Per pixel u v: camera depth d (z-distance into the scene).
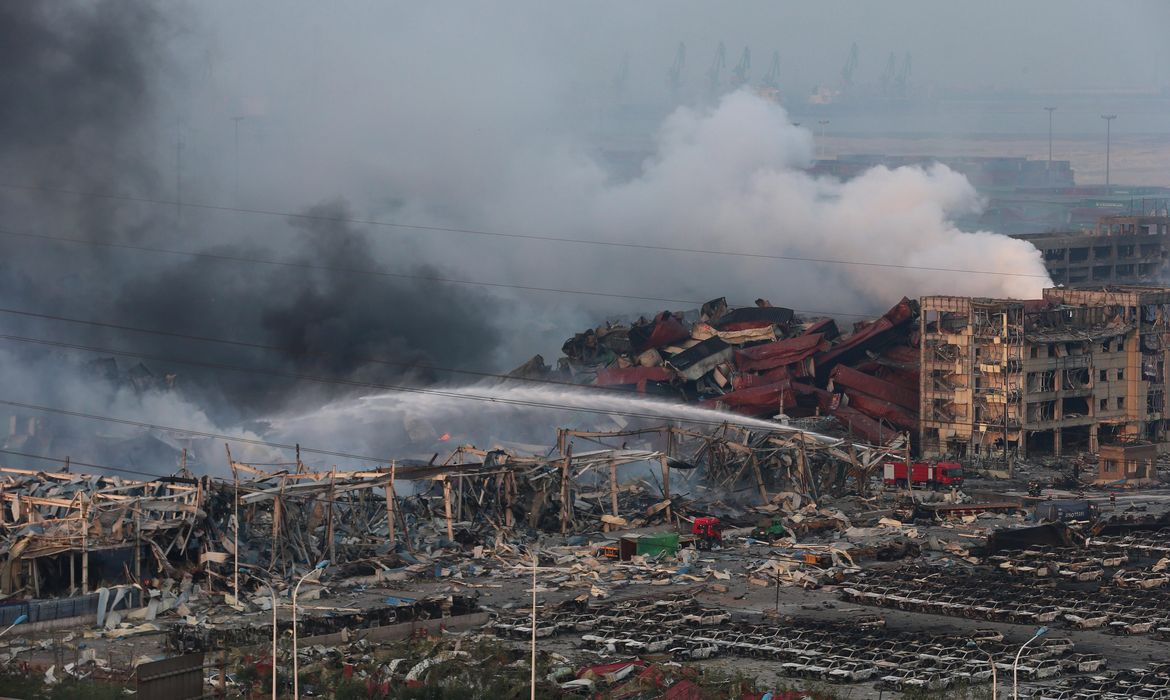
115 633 177.12
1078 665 165.62
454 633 181.12
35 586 192.50
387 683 149.38
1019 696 151.75
